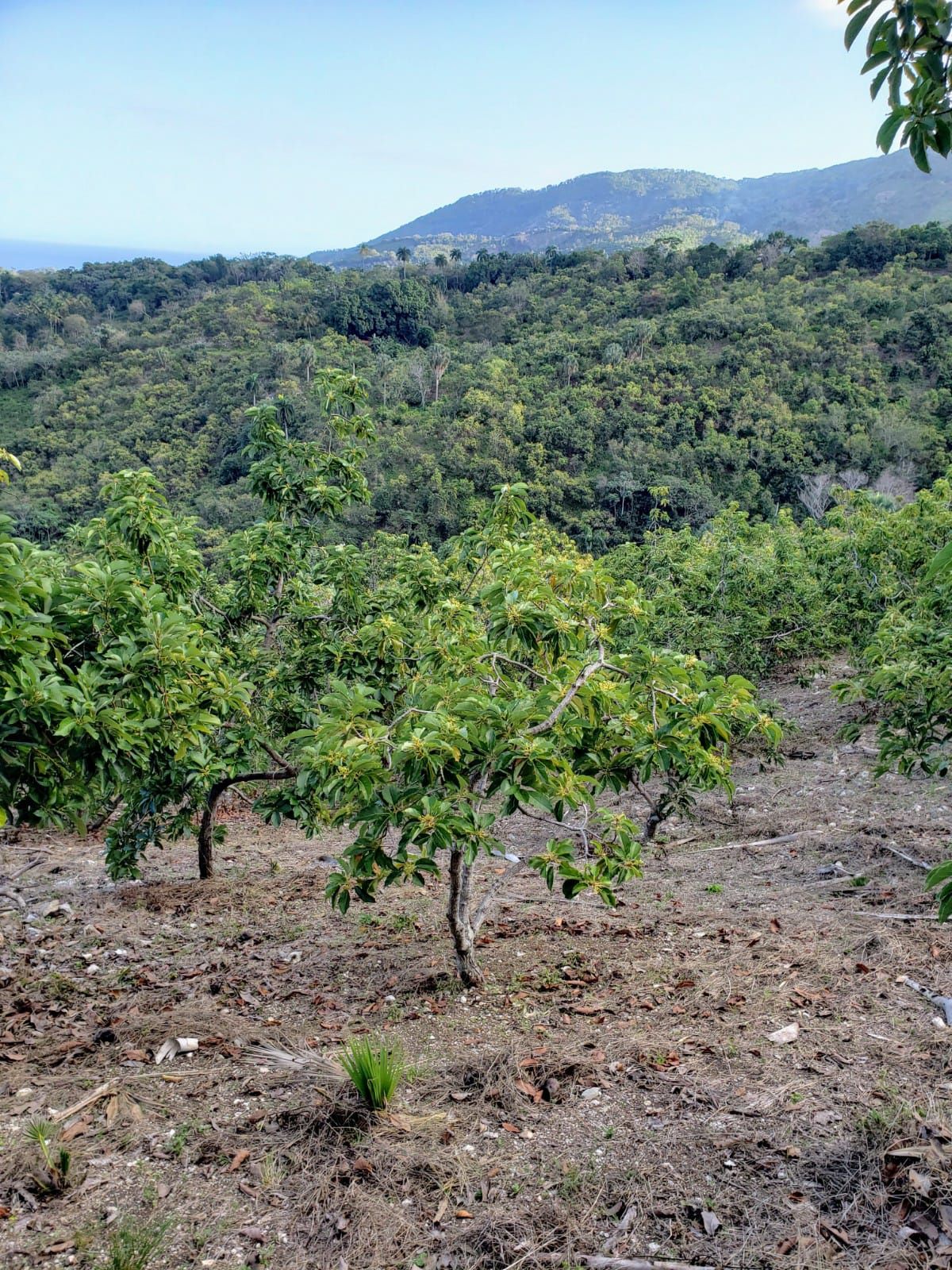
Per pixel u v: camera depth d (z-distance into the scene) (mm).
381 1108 3250
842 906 5250
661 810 5668
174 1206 2805
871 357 59312
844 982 4109
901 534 10094
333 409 7184
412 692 4441
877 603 10266
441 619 4762
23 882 7562
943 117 1855
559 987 4449
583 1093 3326
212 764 5637
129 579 4219
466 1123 3184
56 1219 2758
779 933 4883
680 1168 2848
